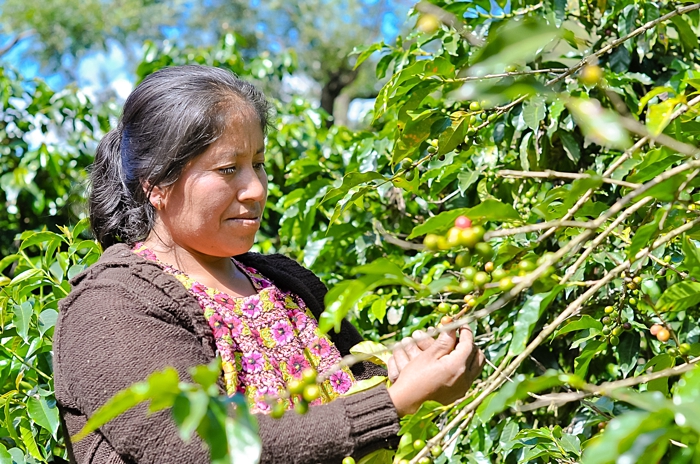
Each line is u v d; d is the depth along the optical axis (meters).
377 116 1.57
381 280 0.87
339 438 1.11
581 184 0.94
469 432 1.71
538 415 1.95
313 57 10.52
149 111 1.31
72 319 1.22
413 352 1.26
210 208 1.30
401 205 2.33
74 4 11.01
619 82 1.81
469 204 2.11
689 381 0.74
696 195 1.27
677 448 1.01
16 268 1.97
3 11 10.96
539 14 1.85
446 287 0.92
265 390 1.25
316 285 1.56
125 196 1.39
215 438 0.73
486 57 0.78
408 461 1.05
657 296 1.44
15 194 3.09
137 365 1.15
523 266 0.97
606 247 1.58
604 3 1.81
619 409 1.54
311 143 3.09
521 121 1.79
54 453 1.79
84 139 3.42
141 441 1.10
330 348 1.39
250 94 1.40
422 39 1.93
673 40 2.03
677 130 1.16
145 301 1.21
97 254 1.87
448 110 1.91
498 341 1.84
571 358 1.90
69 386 1.18
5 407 1.63
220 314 1.28
